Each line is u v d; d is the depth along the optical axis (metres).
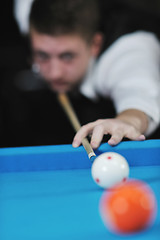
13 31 4.06
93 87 2.41
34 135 3.69
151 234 0.64
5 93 3.88
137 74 1.90
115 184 0.90
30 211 0.77
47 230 0.68
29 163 1.10
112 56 2.15
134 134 1.19
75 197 0.85
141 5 3.72
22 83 3.96
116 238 0.63
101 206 0.76
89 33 2.19
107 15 2.23
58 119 3.61
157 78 1.90
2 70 4.09
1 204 0.82
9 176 1.06
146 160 1.12
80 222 0.71
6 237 0.65
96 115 2.58
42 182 0.99
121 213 0.61
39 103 3.70
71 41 2.20
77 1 2.14
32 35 2.26
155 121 1.57
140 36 2.14
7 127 3.77
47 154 1.10
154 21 2.25
